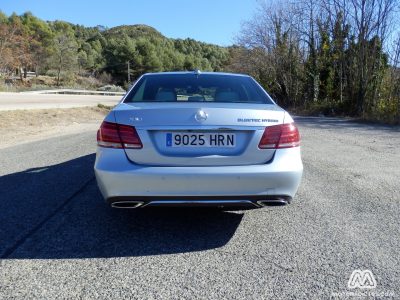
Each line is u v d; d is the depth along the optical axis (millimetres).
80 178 5594
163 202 3205
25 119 14984
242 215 4066
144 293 2557
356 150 8320
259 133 3283
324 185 5250
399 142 9734
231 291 2582
